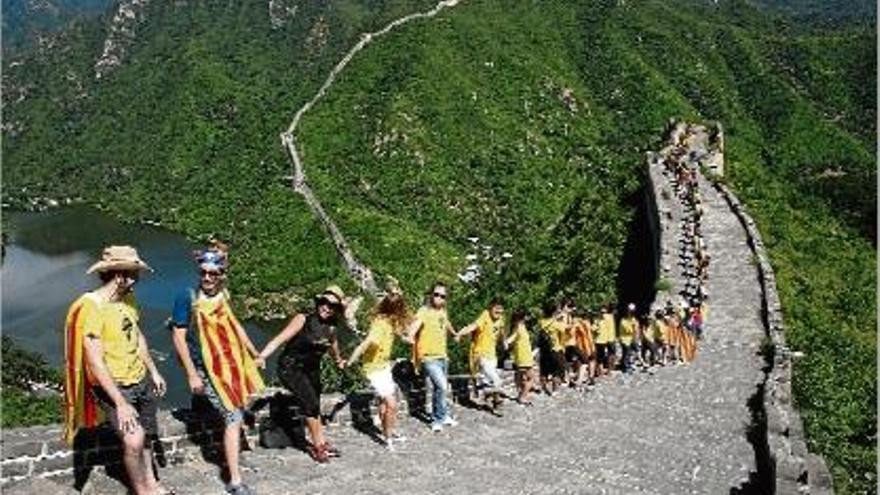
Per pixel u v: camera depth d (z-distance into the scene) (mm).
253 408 13086
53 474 10906
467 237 127062
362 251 117312
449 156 147000
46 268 136625
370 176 143875
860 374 26156
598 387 22109
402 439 14656
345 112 163250
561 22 188250
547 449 14961
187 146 195500
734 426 17594
